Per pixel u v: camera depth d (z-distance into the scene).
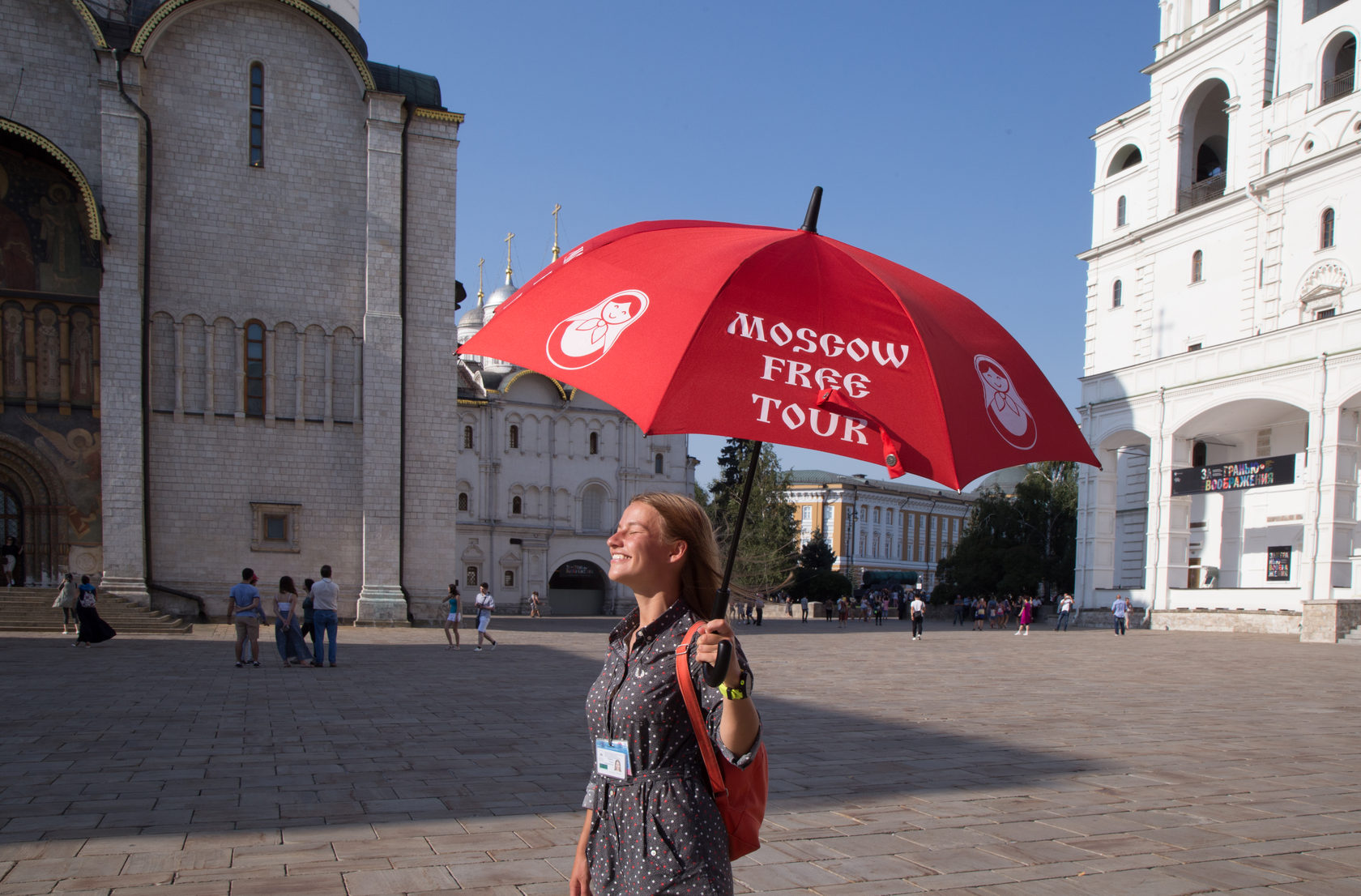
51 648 22.78
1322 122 39.66
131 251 30.77
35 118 30.86
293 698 14.23
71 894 5.53
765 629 44.34
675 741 3.11
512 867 6.13
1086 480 47.31
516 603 66.31
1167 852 6.72
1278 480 37.03
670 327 3.00
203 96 32.34
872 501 104.31
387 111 33.72
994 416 3.16
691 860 3.01
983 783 8.82
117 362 30.45
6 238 30.56
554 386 68.56
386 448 33.19
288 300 32.97
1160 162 47.88
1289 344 36.94
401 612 32.84
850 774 9.12
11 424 30.36
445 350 34.28
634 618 3.45
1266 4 42.34
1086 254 51.56
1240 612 38.00
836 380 2.93
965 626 52.41
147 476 31.25
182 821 7.14
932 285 3.55
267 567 32.38
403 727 11.59
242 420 32.38
